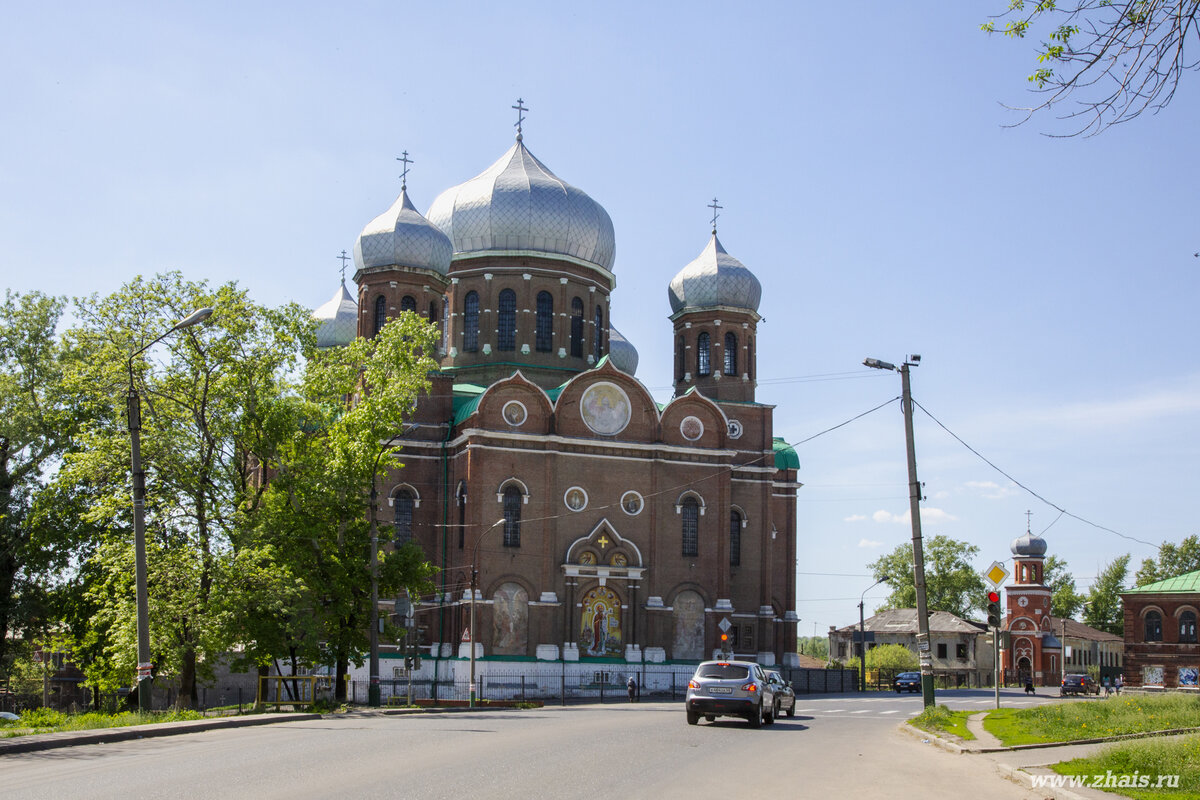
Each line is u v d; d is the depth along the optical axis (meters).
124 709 40.16
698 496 74.44
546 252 79.81
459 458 71.56
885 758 25.11
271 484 50.47
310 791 16.61
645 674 70.12
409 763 20.48
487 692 66.19
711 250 84.75
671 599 72.69
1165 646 81.56
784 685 40.62
